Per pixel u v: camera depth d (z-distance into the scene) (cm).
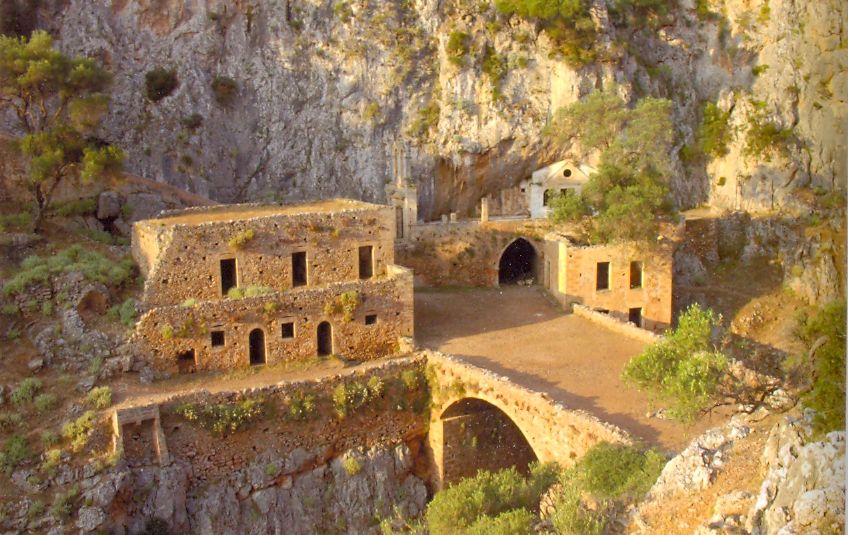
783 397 3419
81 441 4534
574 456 4353
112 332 5188
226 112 9162
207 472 4866
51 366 4994
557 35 8925
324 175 9044
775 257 8994
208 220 5759
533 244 7969
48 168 6197
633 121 7431
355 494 5162
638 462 3662
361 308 5650
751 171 9600
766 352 6406
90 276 5466
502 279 8200
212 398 4884
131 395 4897
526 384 4997
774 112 9738
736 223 9275
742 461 3120
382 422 5350
